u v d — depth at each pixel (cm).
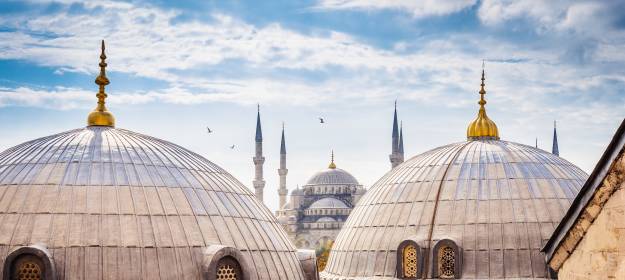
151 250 2738
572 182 4100
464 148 4366
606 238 1683
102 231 2733
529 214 3922
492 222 3922
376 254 4116
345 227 4509
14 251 2611
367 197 4528
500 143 4400
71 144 3058
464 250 3884
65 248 2672
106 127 3262
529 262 3816
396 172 4516
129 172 2950
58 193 2811
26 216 2744
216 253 2770
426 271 3919
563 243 1825
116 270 2669
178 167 3095
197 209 2936
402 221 4119
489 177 4103
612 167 1631
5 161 3028
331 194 18712
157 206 2862
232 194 3161
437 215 4028
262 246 3014
